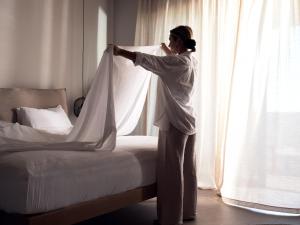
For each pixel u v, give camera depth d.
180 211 2.41
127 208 2.94
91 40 4.32
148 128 4.03
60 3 3.87
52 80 3.82
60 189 1.76
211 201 3.27
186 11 3.89
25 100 3.34
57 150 1.99
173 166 2.39
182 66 2.34
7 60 3.34
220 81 3.61
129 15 4.55
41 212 1.68
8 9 3.32
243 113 3.30
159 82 2.43
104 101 2.21
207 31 3.74
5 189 1.68
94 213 1.99
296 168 2.99
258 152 3.16
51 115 3.31
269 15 3.19
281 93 3.09
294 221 2.73
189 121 2.44
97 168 1.99
